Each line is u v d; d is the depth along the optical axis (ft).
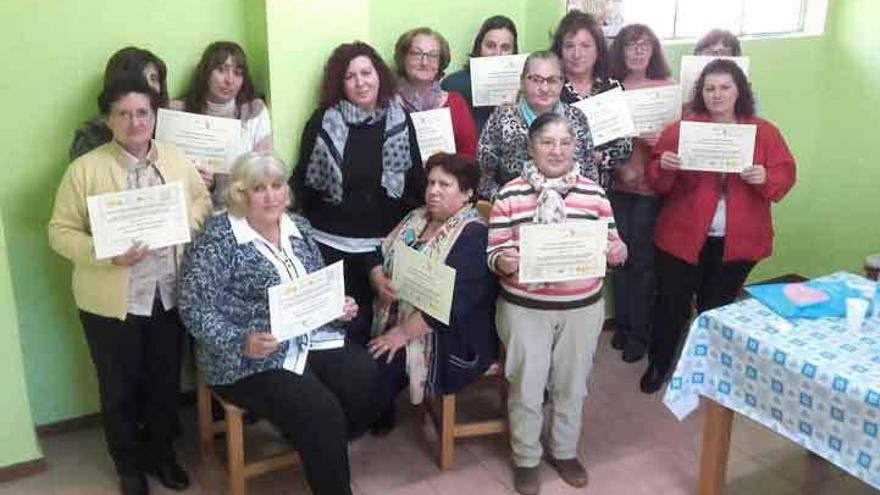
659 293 10.49
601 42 10.07
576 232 7.61
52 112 8.39
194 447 9.21
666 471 8.81
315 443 7.25
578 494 8.35
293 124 8.93
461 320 8.10
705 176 9.83
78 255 7.37
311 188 8.93
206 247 7.33
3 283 7.95
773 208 13.44
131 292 7.66
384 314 8.66
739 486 8.51
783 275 14.06
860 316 6.84
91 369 9.43
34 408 9.25
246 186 7.28
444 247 8.05
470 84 10.38
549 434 9.26
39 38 8.13
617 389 10.72
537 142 7.80
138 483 8.25
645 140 10.57
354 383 7.92
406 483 8.53
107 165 7.42
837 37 12.91
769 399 6.78
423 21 10.35
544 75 8.65
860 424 6.02
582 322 8.02
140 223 7.23
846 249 13.35
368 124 8.77
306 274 7.50
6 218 8.47
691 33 12.23
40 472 8.68
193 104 8.62
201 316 7.25
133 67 7.90
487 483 8.54
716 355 7.20
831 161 13.34
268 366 7.41
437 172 8.02
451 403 8.55
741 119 9.80
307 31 8.71
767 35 12.71
